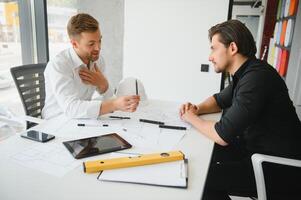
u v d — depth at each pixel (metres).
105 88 1.66
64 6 2.78
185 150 1.01
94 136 1.09
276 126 1.15
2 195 0.70
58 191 0.72
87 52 1.46
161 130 1.20
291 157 1.14
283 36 3.03
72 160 0.89
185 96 2.76
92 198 0.69
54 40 2.76
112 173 0.80
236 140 1.36
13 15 2.37
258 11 4.53
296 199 1.14
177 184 0.76
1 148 0.96
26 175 0.79
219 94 1.53
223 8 2.47
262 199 1.06
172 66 2.72
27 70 1.67
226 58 1.21
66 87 1.41
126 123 1.27
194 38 2.60
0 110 1.78
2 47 2.29
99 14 2.85
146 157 0.86
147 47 2.75
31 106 1.68
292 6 2.74
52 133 1.12
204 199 1.19
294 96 2.59
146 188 0.74
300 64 2.56
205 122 1.21
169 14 2.61
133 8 2.70
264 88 1.08
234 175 1.19
